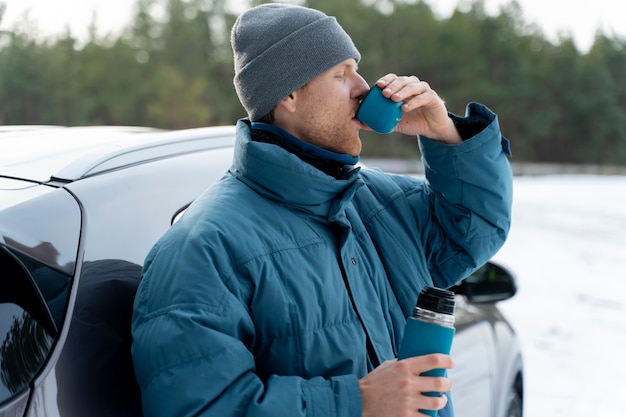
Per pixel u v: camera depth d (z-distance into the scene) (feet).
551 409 13.23
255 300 4.39
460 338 8.18
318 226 4.84
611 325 19.13
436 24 228.84
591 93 237.04
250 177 4.72
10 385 3.82
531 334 18.17
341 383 4.12
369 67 224.12
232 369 4.01
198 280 4.21
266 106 4.97
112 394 4.29
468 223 5.68
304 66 4.85
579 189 64.64
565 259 29.14
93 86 200.03
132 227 4.95
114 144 5.72
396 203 5.74
